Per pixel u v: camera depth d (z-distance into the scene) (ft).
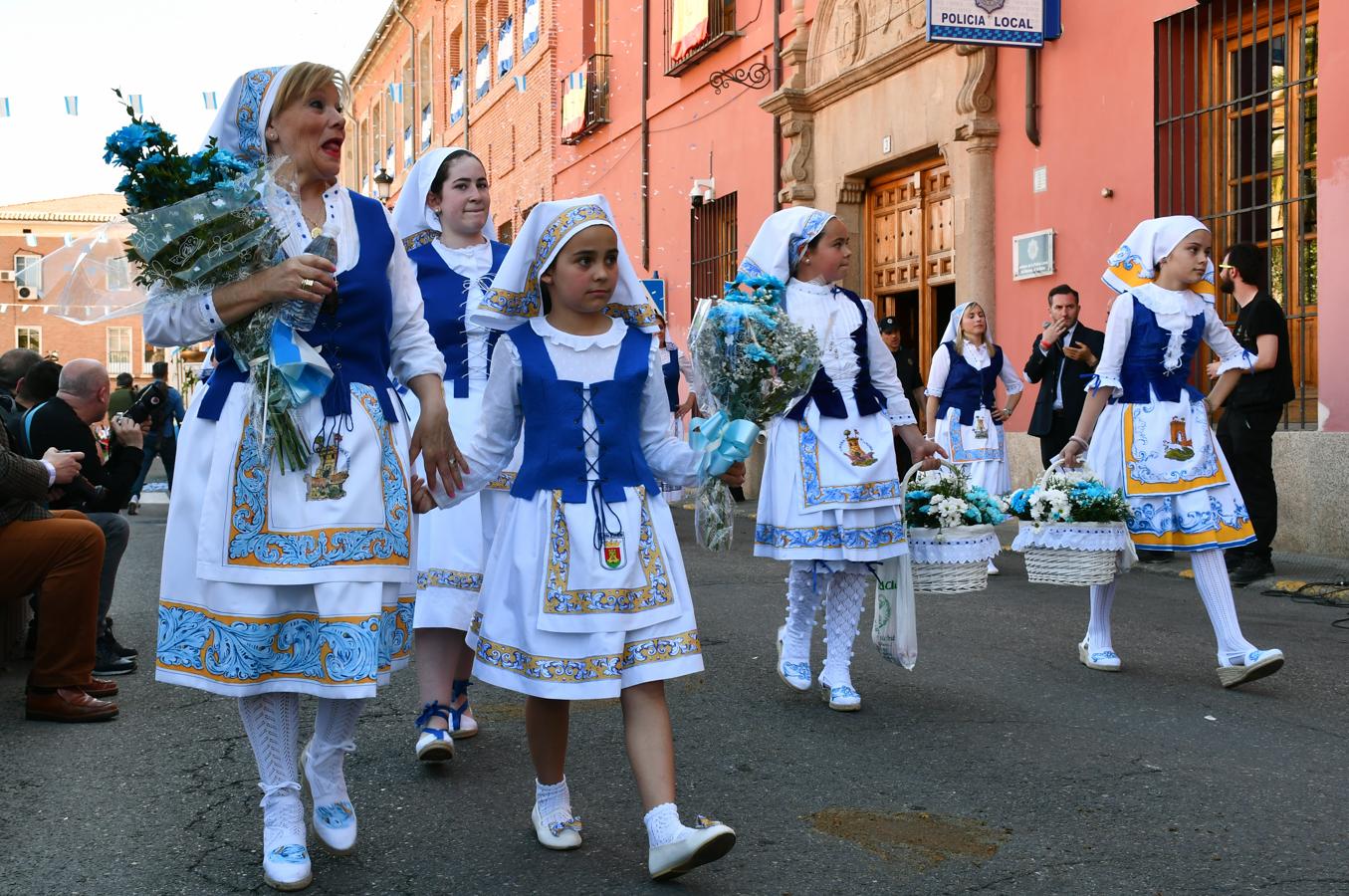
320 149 10.61
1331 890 10.31
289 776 10.64
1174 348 17.95
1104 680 18.02
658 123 64.08
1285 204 31.17
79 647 16.42
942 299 45.80
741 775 13.62
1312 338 30.83
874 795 12.87
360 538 10.27
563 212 11.00
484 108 94.53
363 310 10.66
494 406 11.39
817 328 16.71
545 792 11.55
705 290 59.47
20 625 20.47
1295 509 30.63
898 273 47.01
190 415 10.57
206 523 10.16
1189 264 17.99
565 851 11.36
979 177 40.40
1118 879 10.58
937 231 44.34
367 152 135.13
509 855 11.26
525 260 11.17
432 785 13.34
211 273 9.95
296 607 10.32
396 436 10.87
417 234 15.71
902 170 46.50
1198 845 11.37
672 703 16.93
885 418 16.94
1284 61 31.30
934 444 17.63
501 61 90.58
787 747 14.71
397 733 15.56
